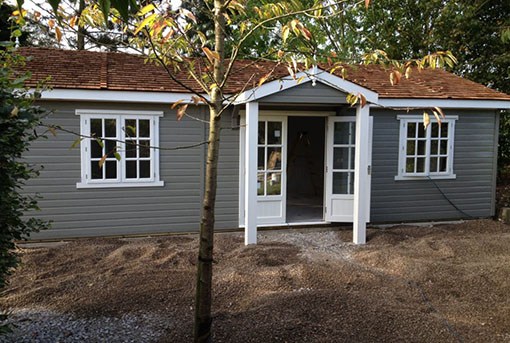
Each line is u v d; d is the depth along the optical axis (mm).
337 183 8484
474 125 9695
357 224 7398
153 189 8000
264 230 8469
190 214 8203
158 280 5203
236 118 8234
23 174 3064
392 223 9312
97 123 7625
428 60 2730
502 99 9305
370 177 8195
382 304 4359
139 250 6680
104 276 5363
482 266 5711
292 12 2850
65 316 4219
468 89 9977
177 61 3459
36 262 6082
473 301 4664
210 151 3135
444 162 9578
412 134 9250
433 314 4254
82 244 7180
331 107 8648
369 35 16141
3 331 2971
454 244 6961
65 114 7461
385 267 5887
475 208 9836
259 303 4406
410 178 9328
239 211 8406
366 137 7375
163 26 2420
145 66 9023
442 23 16062
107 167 7742
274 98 7031
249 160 7152
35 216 7461
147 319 4145
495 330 3885
